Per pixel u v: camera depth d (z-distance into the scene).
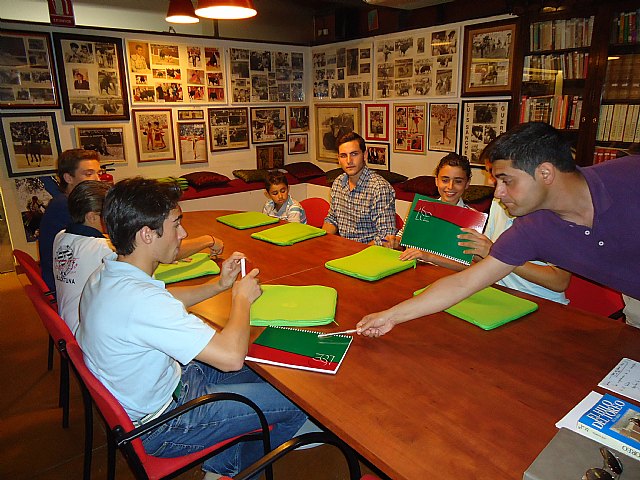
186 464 1.31
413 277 1.75
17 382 2.45
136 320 1.12
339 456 1.92
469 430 0.92
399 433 0.92
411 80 4.45
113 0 4.06
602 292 1.79
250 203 4.91
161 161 4.61
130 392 1.20
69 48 3.92
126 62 4.22
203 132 4.83
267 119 5.28
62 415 2.18
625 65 2.99
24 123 3.83
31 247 4.04
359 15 4.86
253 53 5.00
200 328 1.15
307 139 5.69
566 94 3.35
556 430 0.92
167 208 1.20
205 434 1.32
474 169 4.10
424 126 4.43
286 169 5.48
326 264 1.88
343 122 5.23
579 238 1.16
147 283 1.18
